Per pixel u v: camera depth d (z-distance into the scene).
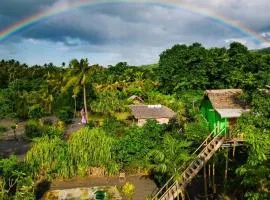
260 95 39.28
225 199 37.50
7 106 106.56
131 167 52.44
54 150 51.69
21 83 129.00
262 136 31.41
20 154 64.44
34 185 45.44
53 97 106.69
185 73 111.25
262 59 97.56
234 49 108.38
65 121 89.75
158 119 77.50
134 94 111.75
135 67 147.25
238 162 39.47
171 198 36.34
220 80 103.62
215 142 38.34
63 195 44.94
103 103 98.88
